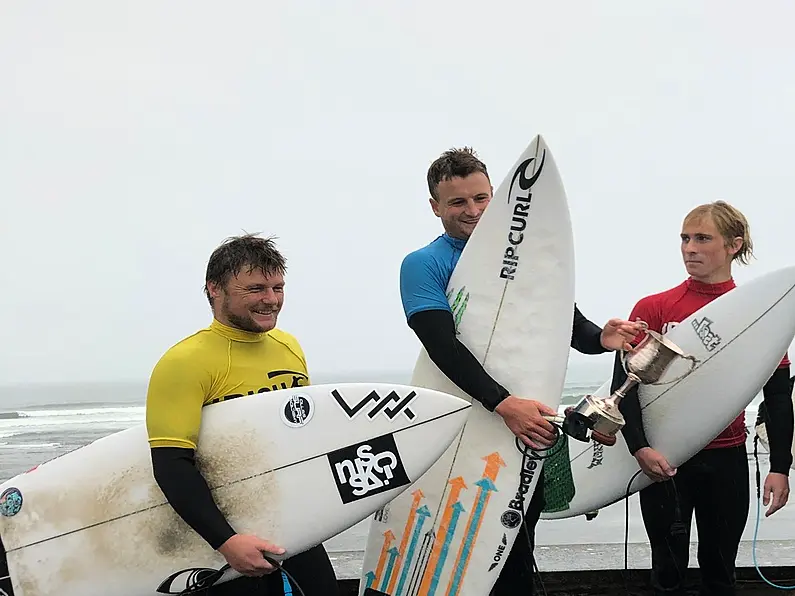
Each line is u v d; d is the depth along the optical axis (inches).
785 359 113.7
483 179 108.3
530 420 97.4
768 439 113.7
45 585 93.3
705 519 113.0
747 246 114.3
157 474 82.8
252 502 91.4
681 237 116.7
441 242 110.7
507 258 107.2
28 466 398.3
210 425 90.9
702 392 111.4
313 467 93.2
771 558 142.6
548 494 112.5
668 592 113.2
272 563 84.0
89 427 625.3
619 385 111.6
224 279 90.4
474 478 107.7
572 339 110.7
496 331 106.3
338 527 93.0
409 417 95.5
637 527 224.2
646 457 109.4
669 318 117.2
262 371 94.3
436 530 109.0
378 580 111.8
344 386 96.3
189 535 92.7
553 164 105.8
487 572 106.0
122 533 93.4
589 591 129.0
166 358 86.8
